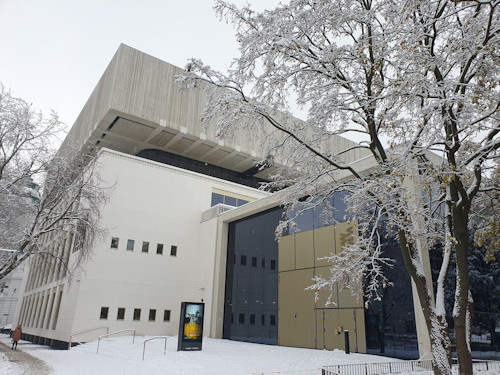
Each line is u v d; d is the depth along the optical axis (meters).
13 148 19.33
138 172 32.03
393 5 9.91
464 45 9.62
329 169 12.62
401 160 9.64
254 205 27.53
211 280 30.34
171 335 29.97
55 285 33.16
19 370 14.81
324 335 20.09
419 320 15.47
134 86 35.38
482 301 18.31
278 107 12.08
